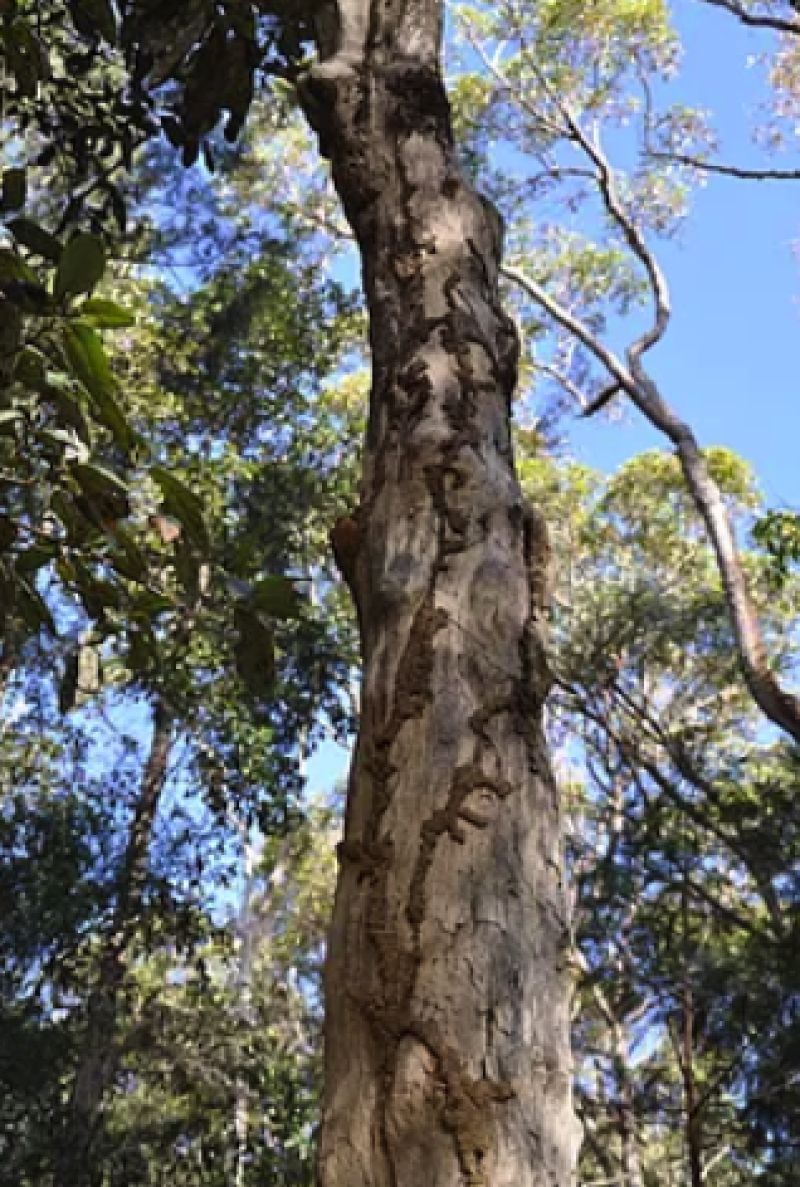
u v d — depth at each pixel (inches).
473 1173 57.4
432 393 86.0
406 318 91.9
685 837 400.8
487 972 62.9
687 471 398.0
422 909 64.8
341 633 421.4
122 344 414.9
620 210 474.9
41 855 395.5
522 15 511.2
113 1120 440.1
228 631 349.4
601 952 392.8
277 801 395.5
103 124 164.6
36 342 83.1
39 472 100.5
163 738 434.3
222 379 450.0
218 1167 401.7
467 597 76.3
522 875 67.3
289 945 612.4
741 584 362.3
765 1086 352.5
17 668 367.2
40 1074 385.4
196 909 406.0
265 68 136.5
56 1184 368.8
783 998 360.5
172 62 126.8
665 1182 502.0
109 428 85.7
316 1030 547.5
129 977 440.5
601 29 501.7
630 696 498.9
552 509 545.6
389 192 99.6
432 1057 60.2
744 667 345.1
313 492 429.4
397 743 70.9
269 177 507.8
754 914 419.5
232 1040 416.2
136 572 93.4
